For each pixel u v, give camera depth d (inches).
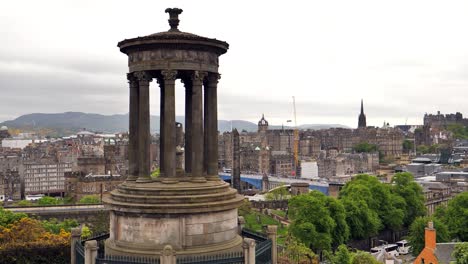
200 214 1455.5
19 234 4037.9
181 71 1542.8
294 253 4527.6
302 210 5531.5
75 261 1582.2
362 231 6294.3
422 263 4697.3
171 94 1499.8
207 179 1574.8
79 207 6466.5
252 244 1387.8
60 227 5093.5
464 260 2751.0
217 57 1594.5
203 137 1611.7
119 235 1501.0
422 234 5654.5
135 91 1582.2
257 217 7391.7
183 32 1566.2
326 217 5492.1
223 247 1473.9
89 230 5019.7
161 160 1615.4
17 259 3442.4
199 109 1528.1
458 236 6048.2
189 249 1438.2
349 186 7288.4
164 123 1530.5
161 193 1460.4
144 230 1448.1
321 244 5398.6
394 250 6407.5
